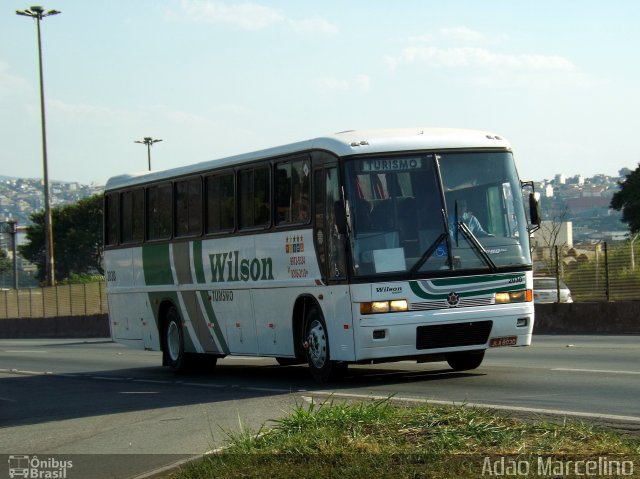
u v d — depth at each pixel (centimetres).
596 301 3088
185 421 1456
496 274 1727
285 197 1903
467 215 1731
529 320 1745
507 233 1753
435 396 1523
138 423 1491
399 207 1709
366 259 1688
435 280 1694
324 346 1803
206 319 2212
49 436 1453
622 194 7306
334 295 1741
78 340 5038
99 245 10906
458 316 1694
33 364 3078
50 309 6438
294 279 1869
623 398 1412
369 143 1725
